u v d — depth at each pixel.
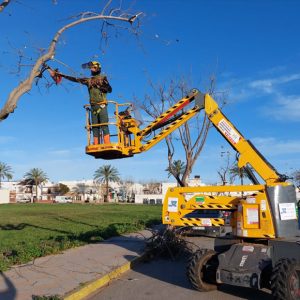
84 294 9.40
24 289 9.16
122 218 35.66
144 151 11.04
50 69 9.45
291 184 9.59
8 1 7.66
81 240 17.77
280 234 9.10
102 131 10.66
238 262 8.95
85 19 8.45
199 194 10.36
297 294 8.09
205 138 22.83
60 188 148.75
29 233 21.66
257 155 10.50
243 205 9.49
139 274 12.12
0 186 144.38
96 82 10.54
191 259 9.77
